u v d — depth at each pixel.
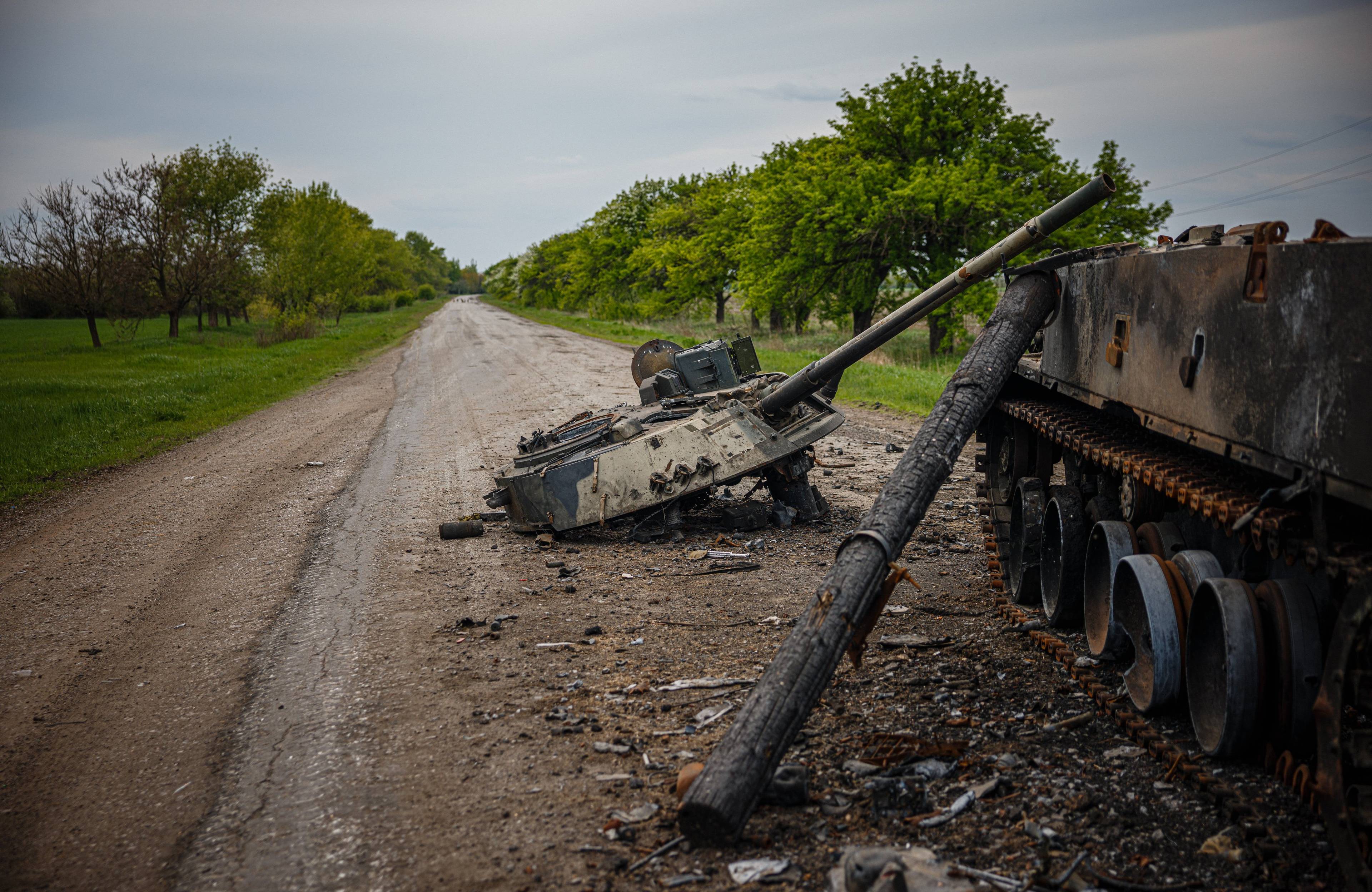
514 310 94.62
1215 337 3.56
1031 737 4.40
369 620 6.80
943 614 6.35
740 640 6.03
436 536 9.23
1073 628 5.80
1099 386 5.01
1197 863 3.31
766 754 3.69
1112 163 24.67
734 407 8.61
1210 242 4.15
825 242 26.62
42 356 35.41
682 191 53.00
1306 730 3.52
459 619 6.69
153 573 8.32
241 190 46.75
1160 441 4.91
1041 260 5.88
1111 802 3.76
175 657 6.25
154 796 4.39
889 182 25.86
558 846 3.70
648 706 5.04
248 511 10.66
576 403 18.88
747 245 30.05
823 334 37.19
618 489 8.41
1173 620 4.14
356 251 53.00
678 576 7.56
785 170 33.00
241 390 22.94
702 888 3.35
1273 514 3.17
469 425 16.64
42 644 6.62
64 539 9.75
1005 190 24.17
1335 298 2.76
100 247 39.53
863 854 3.21
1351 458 2.68
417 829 3.91
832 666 4.02
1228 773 3.80
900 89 27.89
